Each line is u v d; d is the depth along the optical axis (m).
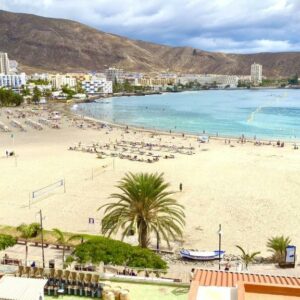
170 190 79.31
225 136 159.50
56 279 27.70
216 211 67.25
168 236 52.62
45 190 77.56
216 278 25.61
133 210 48.06
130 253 37.88
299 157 114.00
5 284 24.25
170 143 139.75
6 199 73.50
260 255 51.00
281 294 21.31
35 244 49.09
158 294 27.12
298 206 69.94
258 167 100.56
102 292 26.31
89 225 60.47
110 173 92.81
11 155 111.88
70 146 129.12
